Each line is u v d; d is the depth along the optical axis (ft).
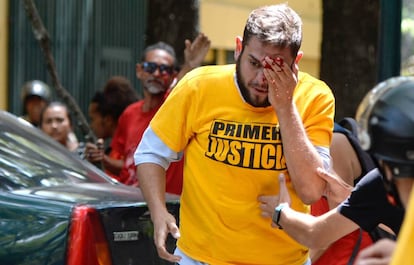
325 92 16.37
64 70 52.65
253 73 15.55
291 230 14.40
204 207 16.12
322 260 17.29
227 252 16.02
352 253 16.83
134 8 55.47
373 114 11.35
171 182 23.80
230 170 15.88
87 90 53.42
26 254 18.37
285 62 15.34
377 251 11.56
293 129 15.42
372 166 17.80
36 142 22.03
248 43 15.55
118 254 18.43
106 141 40.14
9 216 18.74
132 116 26.94
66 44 52.75
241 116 15.98
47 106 33.24
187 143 16.69
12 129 22.07
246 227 15.90
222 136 16.02
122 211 18.53
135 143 26.45
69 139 32.73
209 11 59.41
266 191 15.85
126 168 26.53
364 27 27.68
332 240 13.91
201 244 16.20
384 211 12.73
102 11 54.08
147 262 18.84
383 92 11.44
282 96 15.34
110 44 54.44
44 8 52.11
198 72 16.51
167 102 16.67
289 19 15.47
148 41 32.17
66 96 31.12
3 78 51.29
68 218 18.15
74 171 21.59
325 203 17.60
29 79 51.67
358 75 27.73
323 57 28.43
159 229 16.25
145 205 18.86
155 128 16.76
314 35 64.54
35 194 19.27
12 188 19.94
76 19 53.16
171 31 31.71
